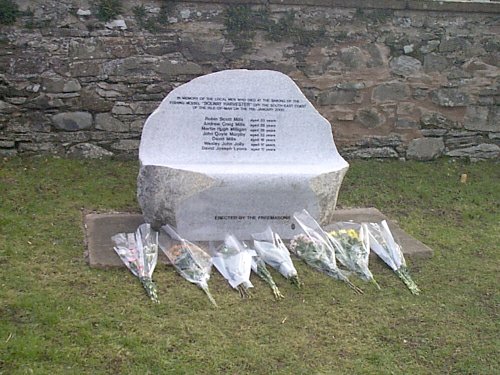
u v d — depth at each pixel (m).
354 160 6.36
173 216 4.23
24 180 5.29
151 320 3.41
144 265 3.84
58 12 5.67
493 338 3.52
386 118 6.38
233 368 3.10
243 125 4.49
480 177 6.15
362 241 4.27
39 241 4.19
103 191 5.21
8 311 3.36
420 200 5.52
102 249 4.07
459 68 6.39
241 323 3.46
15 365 2.96
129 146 6.01
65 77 5.78
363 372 3.15
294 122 4.57
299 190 4.33
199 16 5.90
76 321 3.33
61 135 5.89
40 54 5.71
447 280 4.11
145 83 5.92
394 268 4.12
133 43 5.84
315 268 4.06
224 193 4.24
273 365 3.14
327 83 6.21
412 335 3.49
